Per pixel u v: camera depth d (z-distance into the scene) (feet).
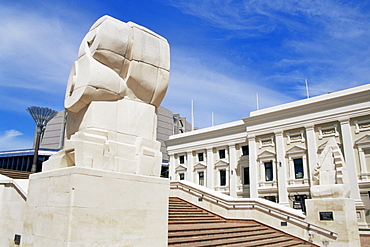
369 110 87.97
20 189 26.99
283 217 44.19
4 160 151.74
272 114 107.65
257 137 112.68
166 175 201.26
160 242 22.98
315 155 96.22
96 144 21.40
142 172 23.49
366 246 50.47
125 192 21.44
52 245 19.38
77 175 19.22
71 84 23.97
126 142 23.72
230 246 32.01
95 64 23.12
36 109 80.74
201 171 134.10
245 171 118.62
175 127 253.85
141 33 25.75
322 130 97.09
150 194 23.00
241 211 48.29
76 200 18.92
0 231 28.96
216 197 51.08
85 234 18.93
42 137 185.57
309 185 95.09
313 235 41.06
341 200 40.14
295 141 102.42
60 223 19.17
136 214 21.81
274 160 106.01
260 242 36.24
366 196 84.74
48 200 20.93
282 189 100.94
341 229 39.34
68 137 25.00
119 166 22.33
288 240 41.09
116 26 23.98
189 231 33.99
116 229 20.47
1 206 29.84
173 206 49.98
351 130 91.20
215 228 37.40
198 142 136.87
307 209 42.70
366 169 86.58
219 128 130.41
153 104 26.63
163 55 27.04
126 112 24.22
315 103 97.76
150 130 25.58
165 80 26.81
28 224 22.86
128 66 24.77
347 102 92.27
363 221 83.51
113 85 23.52
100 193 20.10
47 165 23.79
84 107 23.36
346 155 89.71
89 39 24.39
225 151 126.62
